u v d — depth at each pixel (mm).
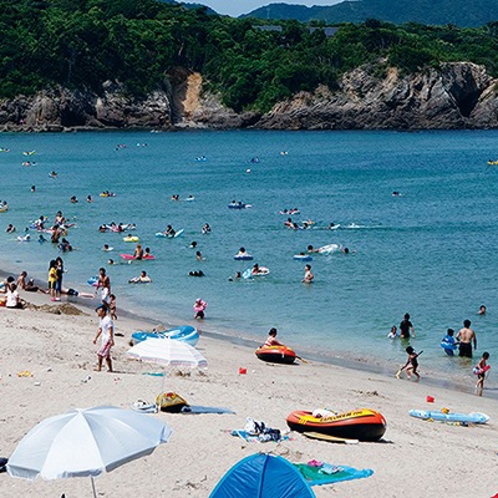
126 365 34062
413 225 84438
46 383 29375
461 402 33875
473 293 55188
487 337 45125
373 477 22672
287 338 44688
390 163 157875
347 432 25469
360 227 82938
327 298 53781
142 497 21000
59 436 18031
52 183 124250
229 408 28062
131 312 49781
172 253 68688
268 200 104438
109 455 17812
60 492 21234
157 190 115250
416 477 22906
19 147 195000
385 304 52312
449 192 112875
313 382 34812
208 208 96562
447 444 26266
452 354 41875
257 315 49500
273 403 29000
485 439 27953
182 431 25172
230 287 56750
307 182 126250
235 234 78375
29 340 36844
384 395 33781
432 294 54906
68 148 193375
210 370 35156
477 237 77062
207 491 21344
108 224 83688
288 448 24391
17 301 46656
